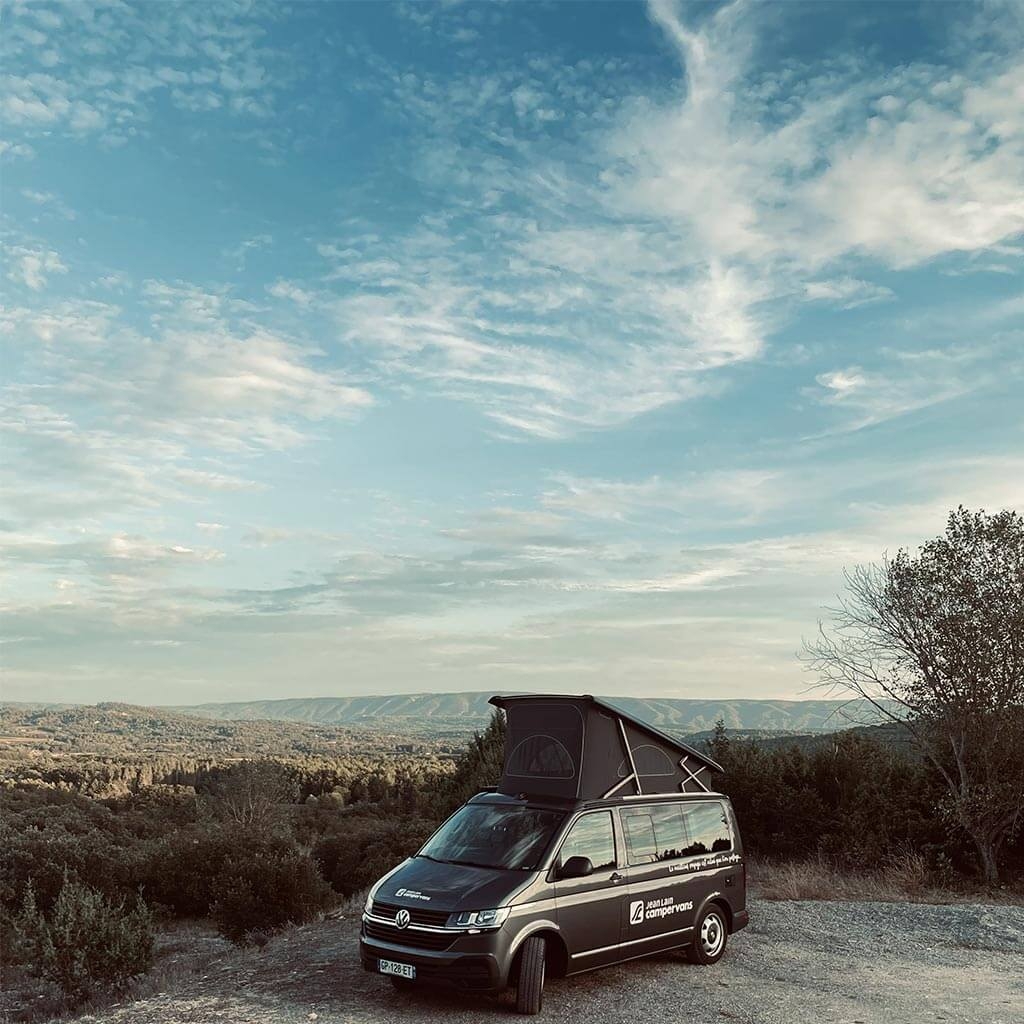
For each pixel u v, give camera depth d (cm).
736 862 1019
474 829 881
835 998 845
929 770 1823
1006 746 1622
